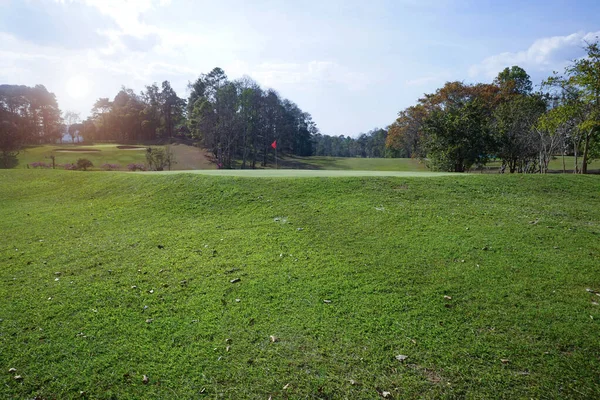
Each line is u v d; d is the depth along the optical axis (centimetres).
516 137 2862
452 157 2673
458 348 418
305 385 365
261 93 6488
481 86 4634
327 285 575
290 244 759
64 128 10775
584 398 346
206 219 962
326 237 797
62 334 454
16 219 1044
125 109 9569
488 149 2672
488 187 1203
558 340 432
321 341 434
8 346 430
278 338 441
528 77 4791
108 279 618
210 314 497
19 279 621
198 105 6531
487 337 438
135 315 498
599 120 1962
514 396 349
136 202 1143
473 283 580
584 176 1357
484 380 370
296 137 8781
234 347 425
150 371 388
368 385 365
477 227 862
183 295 554
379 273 618
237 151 7088
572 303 518
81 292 569
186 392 358
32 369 391
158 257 713
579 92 1977
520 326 461
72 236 870
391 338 438
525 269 632
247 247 749
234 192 1127
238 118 5791
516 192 1176
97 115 10456
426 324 467
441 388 360
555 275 609
